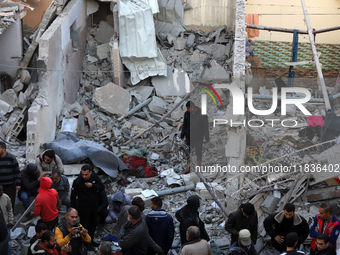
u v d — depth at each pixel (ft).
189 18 56.34
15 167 31.14
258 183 34.35
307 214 31.73
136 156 39.65
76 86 51.19
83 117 45.44
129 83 51.62
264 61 59.26
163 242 26.78
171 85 51.24
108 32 55.98
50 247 24.31
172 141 43.55
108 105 47.65
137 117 48.03
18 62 48.62
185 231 26.08
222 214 33.96
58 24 44.65
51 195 29.04
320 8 59.93
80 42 52.54
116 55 49.73
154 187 37.65
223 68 50.90
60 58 45.06
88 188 30.22
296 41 51.24
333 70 59.11
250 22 59.36
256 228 26.48
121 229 25.70
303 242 28.76
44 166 33.30
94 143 39.88
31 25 54.44
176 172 39.60
